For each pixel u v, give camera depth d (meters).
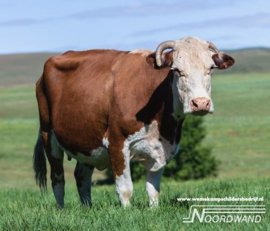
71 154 13.07
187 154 47.50
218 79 183.00
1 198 19.94
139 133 11.37
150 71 11.43
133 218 9.83
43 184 14.51
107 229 9.40
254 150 71.50
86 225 9.71
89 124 12.18
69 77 13.18
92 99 12.09
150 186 11.77
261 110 111.19
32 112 122.06
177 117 11.30
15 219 10.61
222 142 78.31
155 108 11.28
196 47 10.66
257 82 163.62
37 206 13.34
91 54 13.16
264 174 55.25
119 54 12.45
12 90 176.25
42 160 14.47
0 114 119.62
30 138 85.69
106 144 11.69
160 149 11.49
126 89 11.52
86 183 13.83
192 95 10.25
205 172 48.22
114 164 11.60
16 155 71.12
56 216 10.40
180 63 10.53
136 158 11.75
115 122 11.50
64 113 12.84
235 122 96.38
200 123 48.12
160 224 9.32
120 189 11.55
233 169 59.34
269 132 85.19
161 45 10.73
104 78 12.05
